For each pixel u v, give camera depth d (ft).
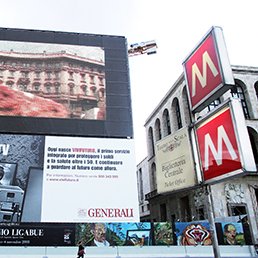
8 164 66.49
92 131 74.79
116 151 72.18
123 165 71.20
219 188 98.32
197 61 52.24
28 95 75.51
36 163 67.62
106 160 70.90
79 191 67.21
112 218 66.39
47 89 77.00
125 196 68.64
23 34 81.35
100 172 69.62
